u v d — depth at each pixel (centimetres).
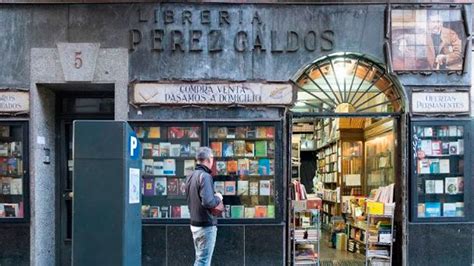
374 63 781
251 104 759
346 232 1019
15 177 761
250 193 770
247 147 773
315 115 776
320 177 1420
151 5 762
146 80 759
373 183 1040
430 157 764
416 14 762
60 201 825
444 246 754
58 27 761
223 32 764
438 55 762
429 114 761
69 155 834
